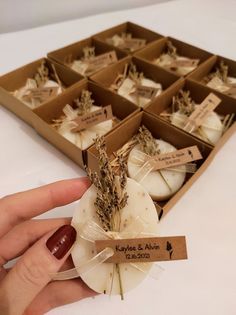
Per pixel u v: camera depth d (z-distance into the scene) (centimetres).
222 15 36
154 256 12
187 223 17
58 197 15
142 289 15
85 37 32
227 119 22
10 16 31
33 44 30
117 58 28
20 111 22
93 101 23
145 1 37
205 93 23
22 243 14
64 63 26
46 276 12
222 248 16
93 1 34
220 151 21
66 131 21
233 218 17
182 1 38
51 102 21
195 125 21
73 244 13
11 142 21
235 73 26
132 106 21
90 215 13
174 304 14
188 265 16
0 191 18
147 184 18
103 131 21
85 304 14
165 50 29
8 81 24
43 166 20
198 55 28
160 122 20
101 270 13
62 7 33
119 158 15
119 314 14
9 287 11
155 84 25
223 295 15
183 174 18
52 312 14
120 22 34
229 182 19
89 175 13
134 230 12
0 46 29
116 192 12
